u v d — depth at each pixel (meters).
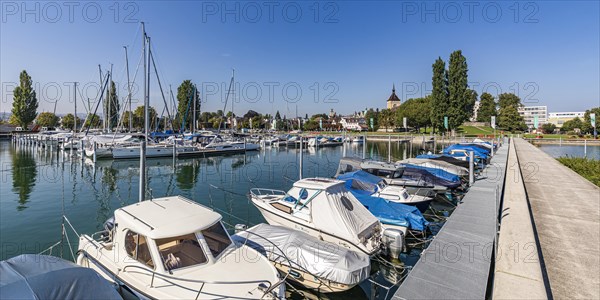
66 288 4.09
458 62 61.72
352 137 68.12
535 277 5.27
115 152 32.72
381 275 8.43
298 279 7.28
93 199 17.02
